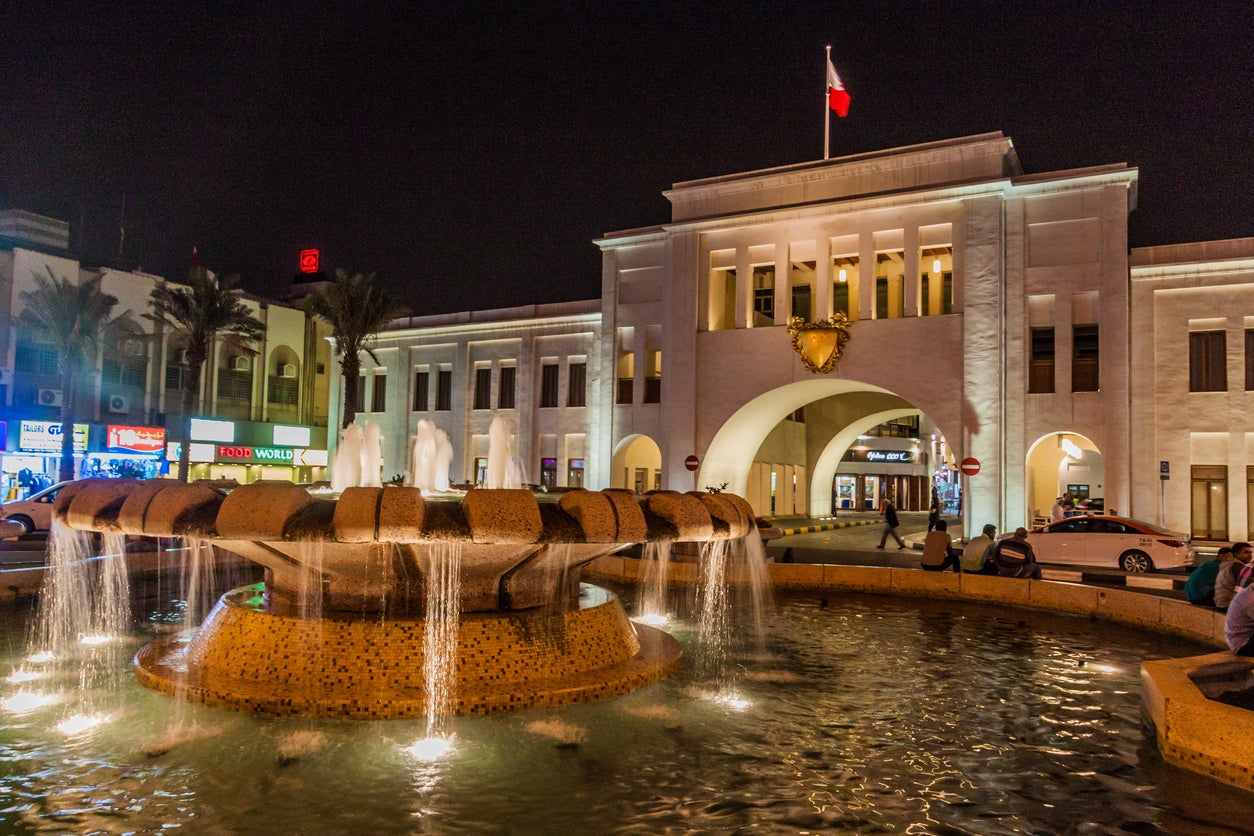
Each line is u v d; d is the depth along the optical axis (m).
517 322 38.84
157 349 42.59
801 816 5.15
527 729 6.59
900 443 59.12
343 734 6.38
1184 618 11.56
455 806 5.13
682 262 33.22
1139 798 5.57
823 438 43.59
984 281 27.61
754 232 31.97
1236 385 25.42
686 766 5.94
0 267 36.81
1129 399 26.48
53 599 12.86
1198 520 25.80
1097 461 29.81
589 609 8.30
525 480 37.84
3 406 36.12
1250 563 11.44
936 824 5.09
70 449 35.25
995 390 27.16
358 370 38.62
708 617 12.91
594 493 7.55
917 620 12.89
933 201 28.62
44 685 7.76
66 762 5.76
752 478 37.53
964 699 8.08
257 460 47.06
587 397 36.69
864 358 29.39
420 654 7.28
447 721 6.73
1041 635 11.82
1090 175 26.61
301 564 7.93
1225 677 7.06
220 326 38.56
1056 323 27.00
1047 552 20.86
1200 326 26.12
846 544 27.94
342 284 38.03
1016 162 30.83
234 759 5.84
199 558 16.59
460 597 8.09
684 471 32.38
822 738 6.68
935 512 22.88
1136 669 9.66
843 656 10.00
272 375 49.53
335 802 5.16
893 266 32.94
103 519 7.43
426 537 6.77
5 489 36.19
